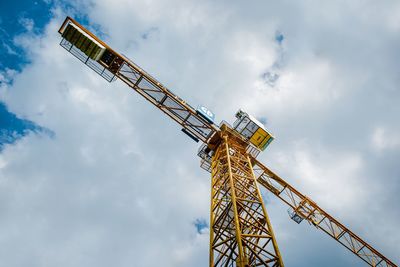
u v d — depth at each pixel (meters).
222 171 35.03
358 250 51.22
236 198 28.78
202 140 41.53
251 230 28.52
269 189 49.84
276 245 25.36
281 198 50.16
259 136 41.47
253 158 43.66
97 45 35.84
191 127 41.31
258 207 29.73
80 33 35.44
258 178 48.56
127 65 38.41
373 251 50.91
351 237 50.88
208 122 40.06
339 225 50.50
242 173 35.34
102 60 37.91
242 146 40.78
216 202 31.64
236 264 23.59
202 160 42.88
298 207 49.88
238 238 23.72
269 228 26.83
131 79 39.72
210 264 25.44
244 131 41.12
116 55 37.47
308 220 50.38
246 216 28.77
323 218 50.44
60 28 36.12
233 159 36.19
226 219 29.23
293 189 48.59
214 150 40.62
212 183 34.44
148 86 39.94
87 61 37.97
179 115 40.69
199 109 39.72
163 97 40.12
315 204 49.44
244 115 41.50
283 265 23.83
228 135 40.19
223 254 26.28
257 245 26.23
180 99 40.28
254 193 31.83
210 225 29.20
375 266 50.62
